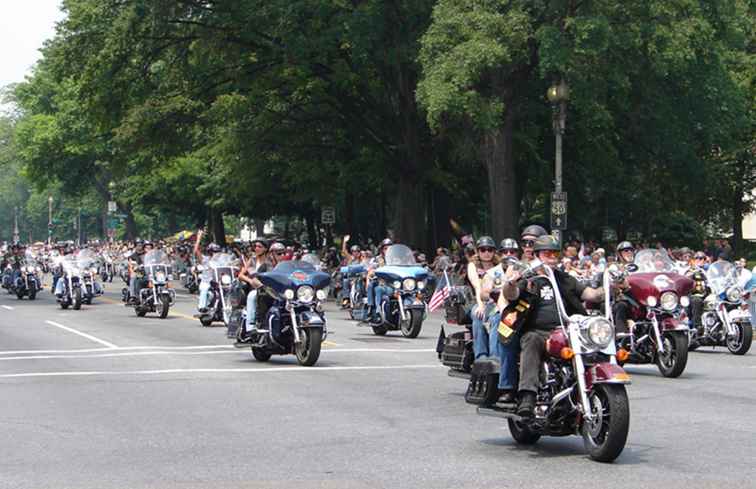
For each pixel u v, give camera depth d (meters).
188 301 56.88
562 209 47.28
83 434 16.02
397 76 61.53
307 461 13.91
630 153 68.19
